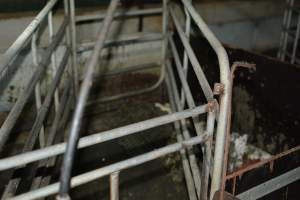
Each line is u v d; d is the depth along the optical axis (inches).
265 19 156.6
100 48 37.9
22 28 98.3
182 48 116.1
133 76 127.9
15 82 100.7
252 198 59.7
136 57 125.8
